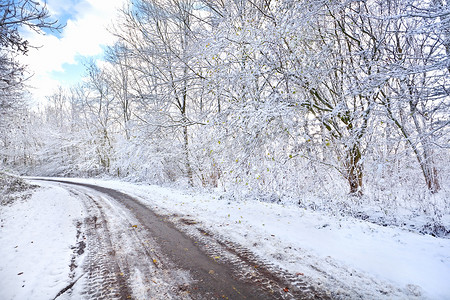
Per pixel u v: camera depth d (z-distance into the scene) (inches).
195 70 433.1
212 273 165.8
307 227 244.5
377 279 147.6
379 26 306.2
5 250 216.8
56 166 1396.4
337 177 311.6
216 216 310.2
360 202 313.3
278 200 376.5
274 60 275.3
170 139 636.1
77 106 1277.1
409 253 175.0
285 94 269.7
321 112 325.1
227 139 292.4
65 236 254.8
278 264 174.1
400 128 279.6
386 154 312.8
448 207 280.1
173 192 543.8
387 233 215.9
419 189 309.1
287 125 251.6
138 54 550.6
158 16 531.8
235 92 327.0
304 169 278.5
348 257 176.9
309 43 344.2
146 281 158.6
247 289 144.3
